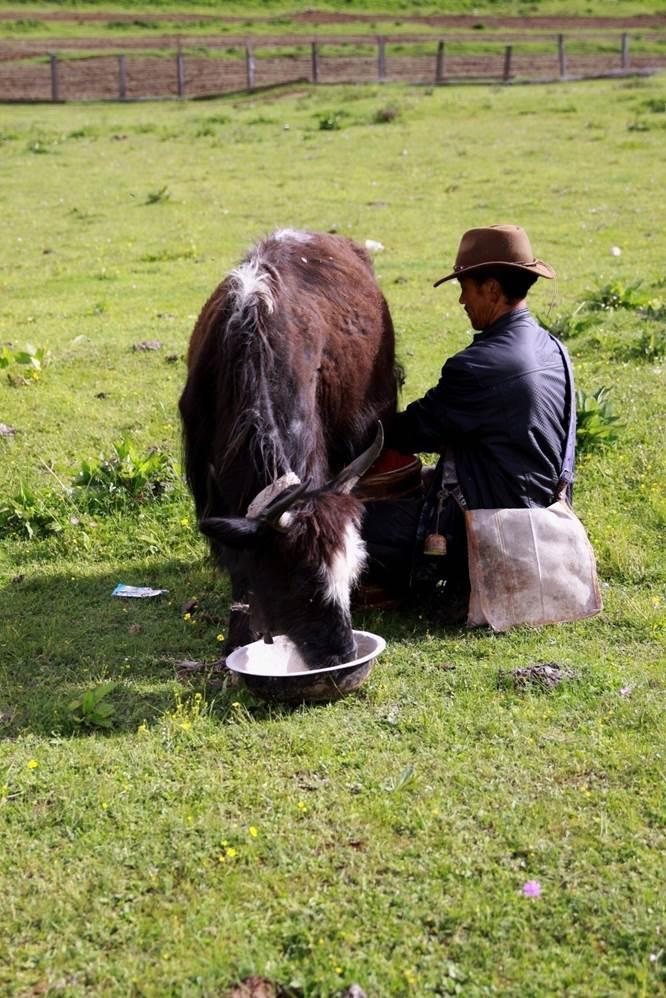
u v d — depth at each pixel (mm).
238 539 4184
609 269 12219
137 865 3729
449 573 5590
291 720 4574
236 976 3246
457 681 4859
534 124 22766
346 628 4445
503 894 3527
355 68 38188
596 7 54594
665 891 3518
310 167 19391
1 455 7711
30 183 19109
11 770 4277
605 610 5461
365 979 3223
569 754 4262
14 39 43125
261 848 3779
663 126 21344
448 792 4062
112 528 6672
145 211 16500
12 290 12539
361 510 4543
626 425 7602
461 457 5453
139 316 11266
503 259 5395
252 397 4629
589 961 3283
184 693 4867
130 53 40281
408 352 9656
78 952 3371
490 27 49219
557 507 5359
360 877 3627
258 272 5148
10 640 5480
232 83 35188
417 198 16406
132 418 8359
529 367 5305
